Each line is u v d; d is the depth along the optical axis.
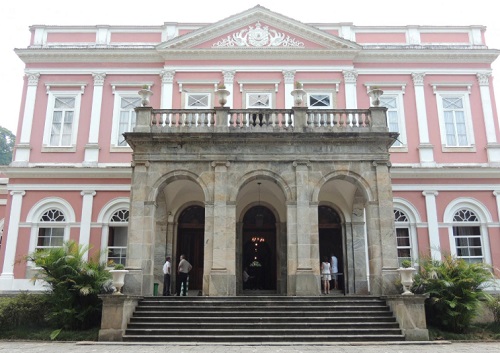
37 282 19.78
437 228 20.55
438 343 12.16
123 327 12.59
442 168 20.83
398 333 12.62
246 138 15.98
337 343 11.77
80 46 22.56
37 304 14.44
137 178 15.80
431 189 20.95
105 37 22.80
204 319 13.04
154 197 15.67
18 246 20.34
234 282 14.92
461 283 13.77
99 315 14.12
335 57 22.09
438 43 22.91
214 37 22.17
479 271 14.41
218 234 15.27
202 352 10.34
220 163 15.89
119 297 12.73
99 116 21.75
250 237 20.95
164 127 16.19
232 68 21.91
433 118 21.89
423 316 12.71
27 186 20.94
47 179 21.03
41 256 14.67
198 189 19.77
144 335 12.45
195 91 21.77
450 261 14.93
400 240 20.66
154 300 14.16
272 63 22.03
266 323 12.84
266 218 21.12
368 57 22.34
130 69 22.27
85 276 14.25
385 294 14.61
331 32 22.92
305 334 12.43
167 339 12.20
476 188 21.03
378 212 15.50
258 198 20.80
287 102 21.50
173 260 19.88
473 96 22.16
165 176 15.89
